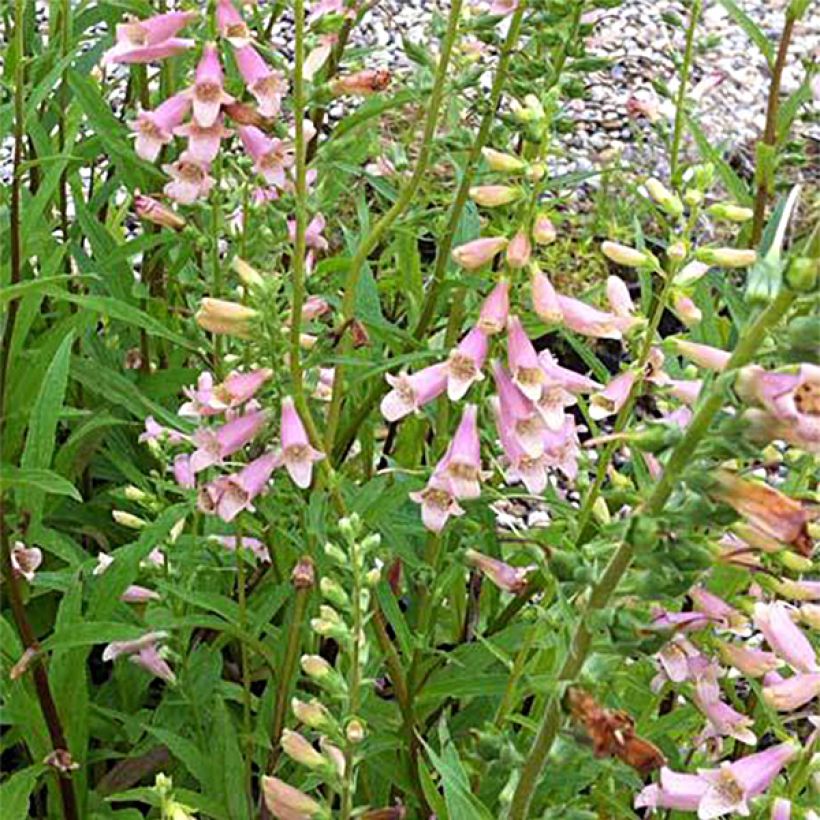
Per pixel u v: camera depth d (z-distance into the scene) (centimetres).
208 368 90
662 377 68
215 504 69
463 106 85
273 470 70
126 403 80
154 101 98
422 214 73
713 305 91
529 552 60
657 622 63
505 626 82
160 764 82
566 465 67
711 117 183
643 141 108
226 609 74
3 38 107
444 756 58
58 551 77
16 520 78
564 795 73
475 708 81
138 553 71
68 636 68
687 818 74
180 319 84
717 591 73
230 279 83
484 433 74
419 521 75
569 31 72
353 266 71
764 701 61
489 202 63
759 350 46
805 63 86
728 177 88
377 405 87
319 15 67
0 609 86
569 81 72
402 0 175
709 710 65
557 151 71
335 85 68
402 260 92
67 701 74
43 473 65
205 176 74
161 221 76
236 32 70
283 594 75
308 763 58
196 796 72
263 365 69
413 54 71
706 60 198
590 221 134
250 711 81
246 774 74
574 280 138
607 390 66
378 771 76
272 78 70
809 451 45
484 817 56
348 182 105
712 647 67
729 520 47
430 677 79
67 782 74
